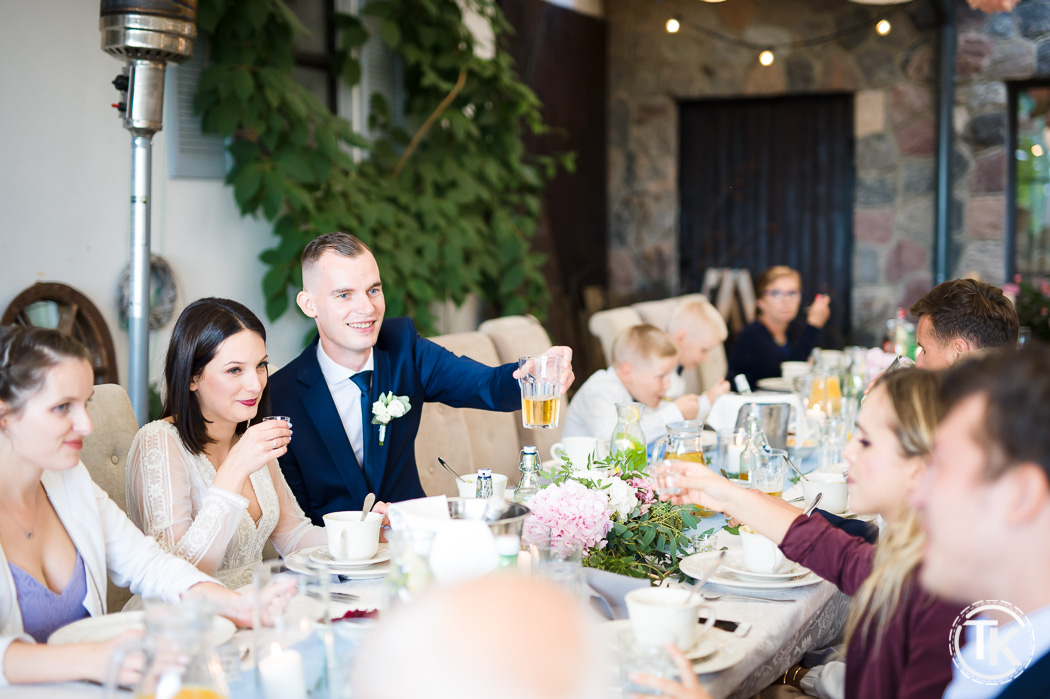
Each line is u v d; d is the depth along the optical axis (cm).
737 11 638
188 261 389
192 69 384
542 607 48
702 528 209
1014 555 101
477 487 195
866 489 139
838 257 647
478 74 493
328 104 465
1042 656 106
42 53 333
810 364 418
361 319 234
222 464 191
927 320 251
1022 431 96
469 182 489
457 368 262
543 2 588
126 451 214
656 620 131
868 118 622
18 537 147
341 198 426
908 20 604
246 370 191
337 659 116
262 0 383
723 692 129
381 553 181
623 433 224
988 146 596
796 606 159
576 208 636
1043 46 577
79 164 347
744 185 667
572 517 167
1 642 127
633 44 666
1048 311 527
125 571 163
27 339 141
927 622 122
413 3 467
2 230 323
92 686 126
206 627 105
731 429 295
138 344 298
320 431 238
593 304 648
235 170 394
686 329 396
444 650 46
